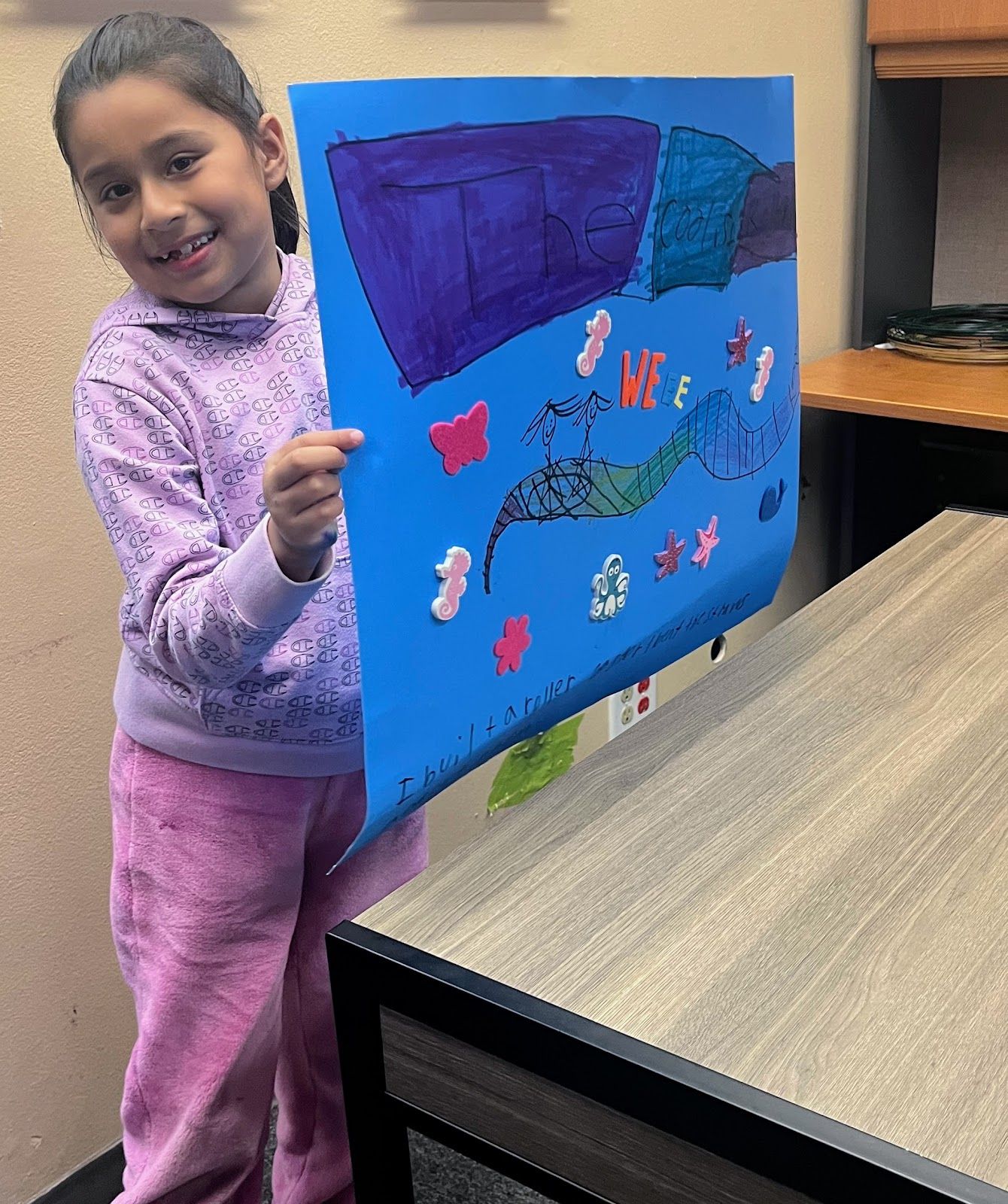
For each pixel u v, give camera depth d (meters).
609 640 0.77
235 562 0.71
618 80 0.71
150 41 0.76
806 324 1.93
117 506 0.79
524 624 0.70
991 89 1.97
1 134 0.99
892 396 1.68
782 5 1.75
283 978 1.02
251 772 0.92
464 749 0.68
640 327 0.75
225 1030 0.96
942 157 2.06
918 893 0.62
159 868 0.95
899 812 0.69
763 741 0.77
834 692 0.83
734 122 0.81
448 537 0.64
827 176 1.91
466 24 1.34
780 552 0.95
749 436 0.88
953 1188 0.46
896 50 1.84
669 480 0.80
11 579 1.08
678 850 0.67
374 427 0.59
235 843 0.93
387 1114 0.65
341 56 1.21
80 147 0.76
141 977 0.98
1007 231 2.03
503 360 0.66
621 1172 0.56
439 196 0.61
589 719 1.68
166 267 0.79
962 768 0.73
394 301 0.59
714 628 0.91
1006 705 0.80
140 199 0.76
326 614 0.87
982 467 1.80
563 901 0.63
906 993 0.55
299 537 0.66
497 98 0.63
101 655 1.17
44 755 1.15
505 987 0.57
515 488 0.68
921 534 1.11
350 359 0.58
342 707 0.90
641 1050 0.53
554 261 0.68
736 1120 0.50
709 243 0.80
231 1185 1.02
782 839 0.67
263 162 0.82
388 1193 0.67
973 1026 0.53
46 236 1.04
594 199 0.70
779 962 0.58
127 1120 1.02
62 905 1.19
